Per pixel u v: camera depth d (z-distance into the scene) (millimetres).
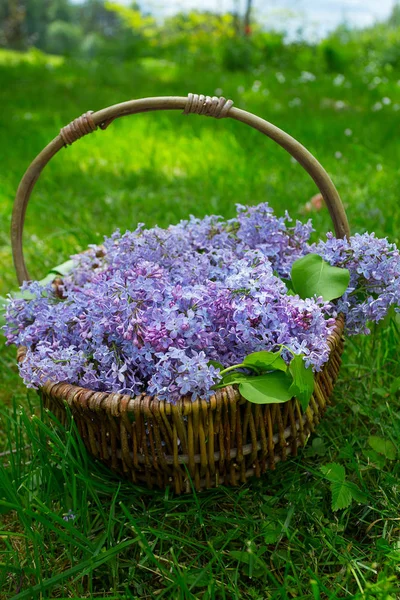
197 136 3150
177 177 2535
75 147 3033
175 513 1145
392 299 1227
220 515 1161
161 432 1109
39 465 1201
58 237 1959
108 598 1046
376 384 1393
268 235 1333
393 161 2594
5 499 1163
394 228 1816
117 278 1180
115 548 1084
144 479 1156
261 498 1187
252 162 2629
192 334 1121
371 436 1230
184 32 10562
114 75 5898
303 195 2191
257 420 1109
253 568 1092
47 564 1104
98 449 1146
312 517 1151
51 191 2395
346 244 1263
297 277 1250
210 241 1364
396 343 1423
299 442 1187
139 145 3037
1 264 1893
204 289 1177
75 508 1120
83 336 1173
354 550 1114
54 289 1354
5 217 2180
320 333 1157
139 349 1138
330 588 1081
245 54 6930
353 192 2209
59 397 1120
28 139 3143
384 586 1030
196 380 1068
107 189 2396
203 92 4664
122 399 1081
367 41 7941
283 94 4574
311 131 3090
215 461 1126
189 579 1076
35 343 1236
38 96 4750
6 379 1492
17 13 14516
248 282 1173
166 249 1312
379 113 3742
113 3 10891
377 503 1173
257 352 1108
